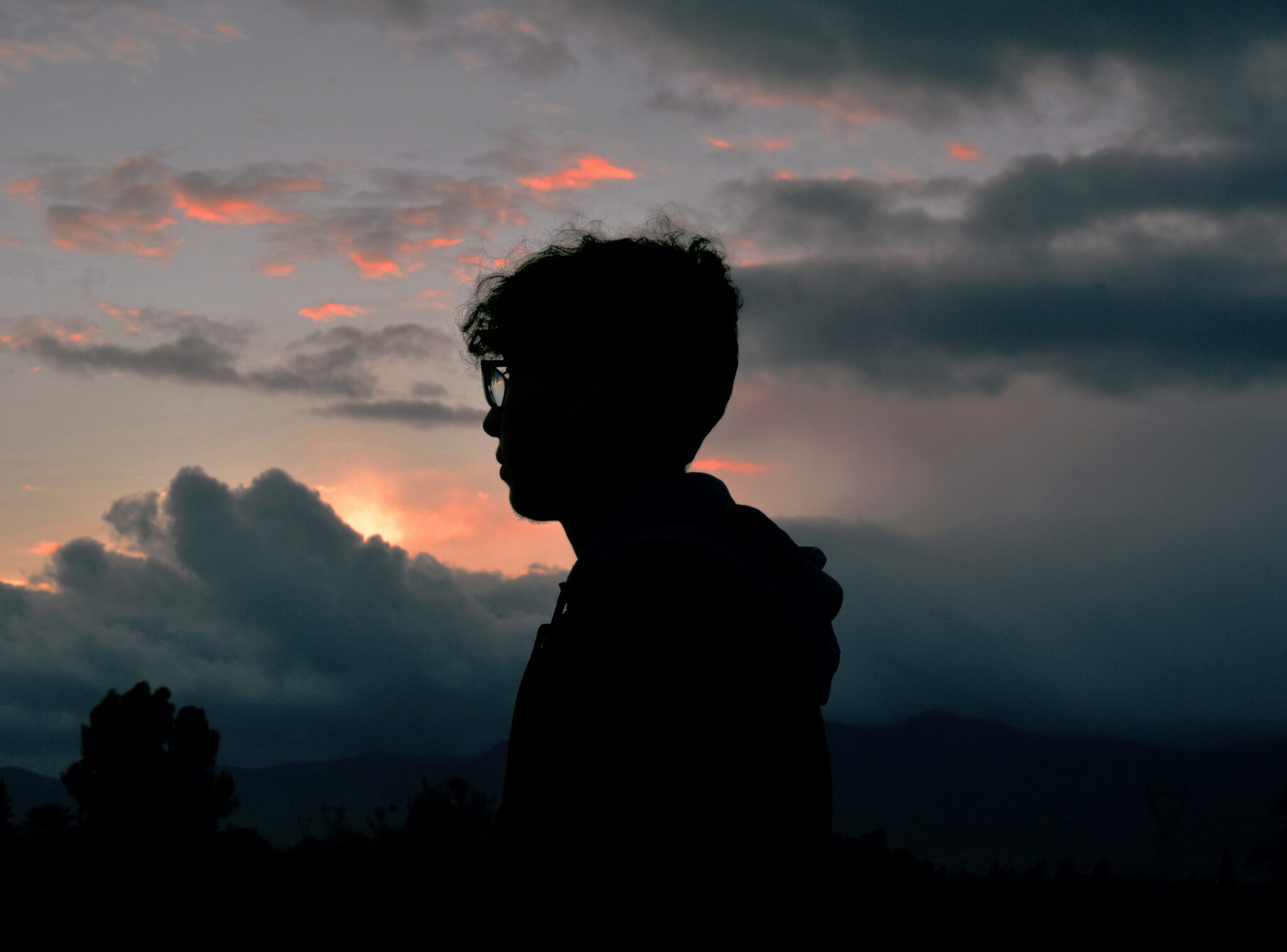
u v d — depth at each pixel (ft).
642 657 3.67
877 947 164.04
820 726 4.34
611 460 4.65
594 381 4.59
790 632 4.20
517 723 4.03
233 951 113.60
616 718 3.58
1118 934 175.94
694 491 4.52
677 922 3.31
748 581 4.15
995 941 174.40
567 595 4.45
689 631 3.76
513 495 4.84
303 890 108.58
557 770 3.64
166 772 333.62
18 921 137.39
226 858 178.60
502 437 4.90
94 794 330.54
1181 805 647.97
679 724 3.54
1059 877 216.54
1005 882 214.69
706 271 4.78
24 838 295.48
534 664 4.19
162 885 166.20
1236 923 178.70
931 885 206.08
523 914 3.52
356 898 68.80
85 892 159.43
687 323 4.61
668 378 4.59
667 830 3.40
